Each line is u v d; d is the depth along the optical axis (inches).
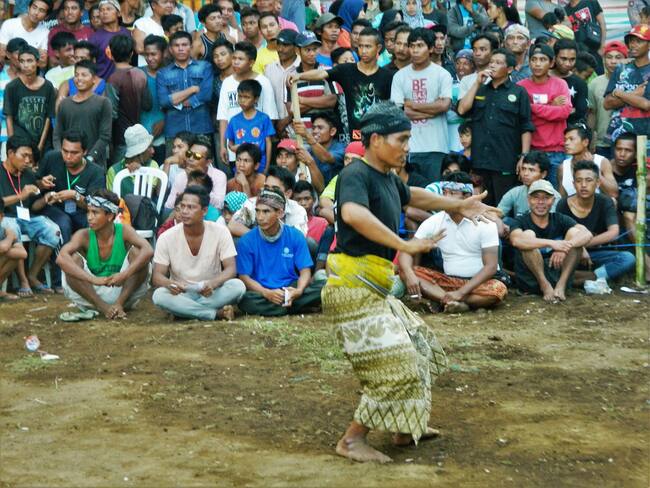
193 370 355.3
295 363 363.3
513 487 249.3
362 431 269.0
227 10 638.5
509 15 702.5
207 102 576.7
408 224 510.6
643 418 304.0
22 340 410.0
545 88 542.6
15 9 674.2
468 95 536.4
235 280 446.9
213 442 279.9
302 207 490.9
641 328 419.5
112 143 573.9
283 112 581.0
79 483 249.1
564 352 380.8
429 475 255.8
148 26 614.2
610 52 592.4
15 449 275.0
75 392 330.0
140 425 295.1
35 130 572.4
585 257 493.7
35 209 518.3
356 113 553.3
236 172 539.5
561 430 291.4
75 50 584.4
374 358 259.6
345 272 261.4
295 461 265.0
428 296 460.4
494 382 339.9
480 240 459.8
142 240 458.0
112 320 449.1
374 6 709.3
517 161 535.8
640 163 493.4
